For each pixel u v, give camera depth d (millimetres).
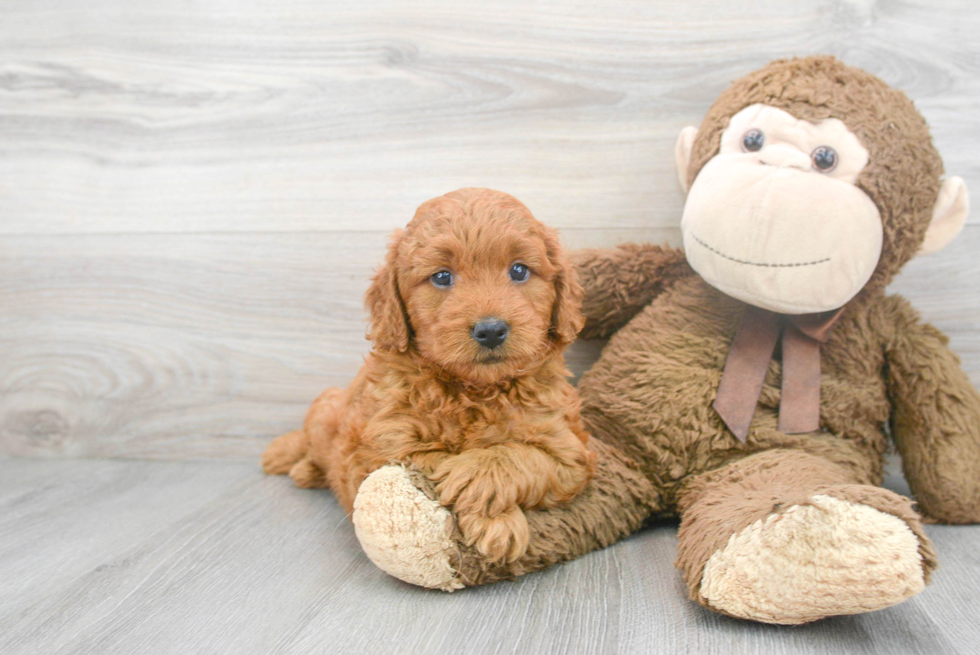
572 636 1159
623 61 2029
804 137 1537
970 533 1621
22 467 2248
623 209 2068
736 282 1561
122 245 2268
